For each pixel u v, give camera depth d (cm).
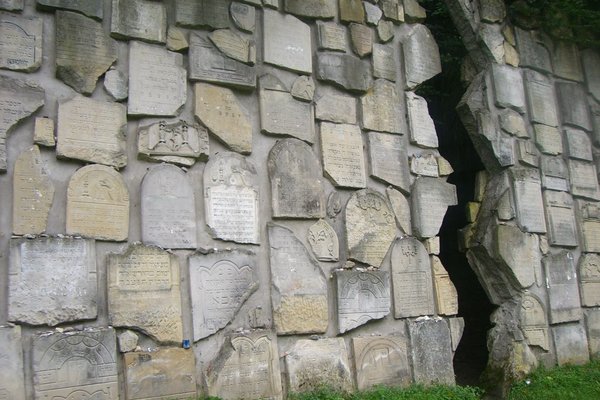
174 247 581
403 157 772
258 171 654
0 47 541
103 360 523
